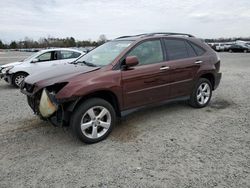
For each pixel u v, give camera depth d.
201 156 3.50
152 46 4.78
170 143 3.95
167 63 4.86
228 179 2.94
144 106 4.64
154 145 3.88
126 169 3.21
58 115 3.80
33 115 5.49
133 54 4.45
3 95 7.76
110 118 4.14
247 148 3.72
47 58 9.53
